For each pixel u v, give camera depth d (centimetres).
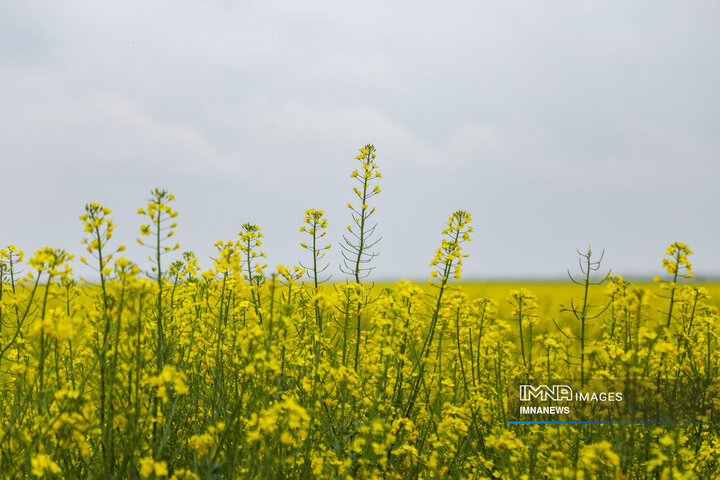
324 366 208
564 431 209
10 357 214
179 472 181
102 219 185
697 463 205
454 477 213
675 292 202
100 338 197
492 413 223
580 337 221
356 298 224
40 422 183
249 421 185
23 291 208
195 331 220
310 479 190
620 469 194
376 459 202
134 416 185
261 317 225
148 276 186
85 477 190
